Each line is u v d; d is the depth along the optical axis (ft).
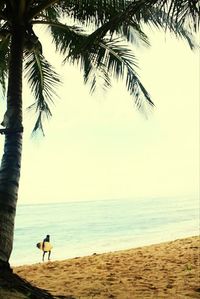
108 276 30.01
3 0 26.23
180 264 33.86
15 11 26.21
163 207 416.87
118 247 112.27
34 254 111.55
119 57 30.42
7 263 21.01
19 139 24.44
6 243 21.86
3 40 30.53
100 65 32.45
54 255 105.40
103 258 39.63
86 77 33.37
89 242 136.05
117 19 20.85
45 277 30.45
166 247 45.70
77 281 28.32
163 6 18.85
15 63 25.58
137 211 364.79
